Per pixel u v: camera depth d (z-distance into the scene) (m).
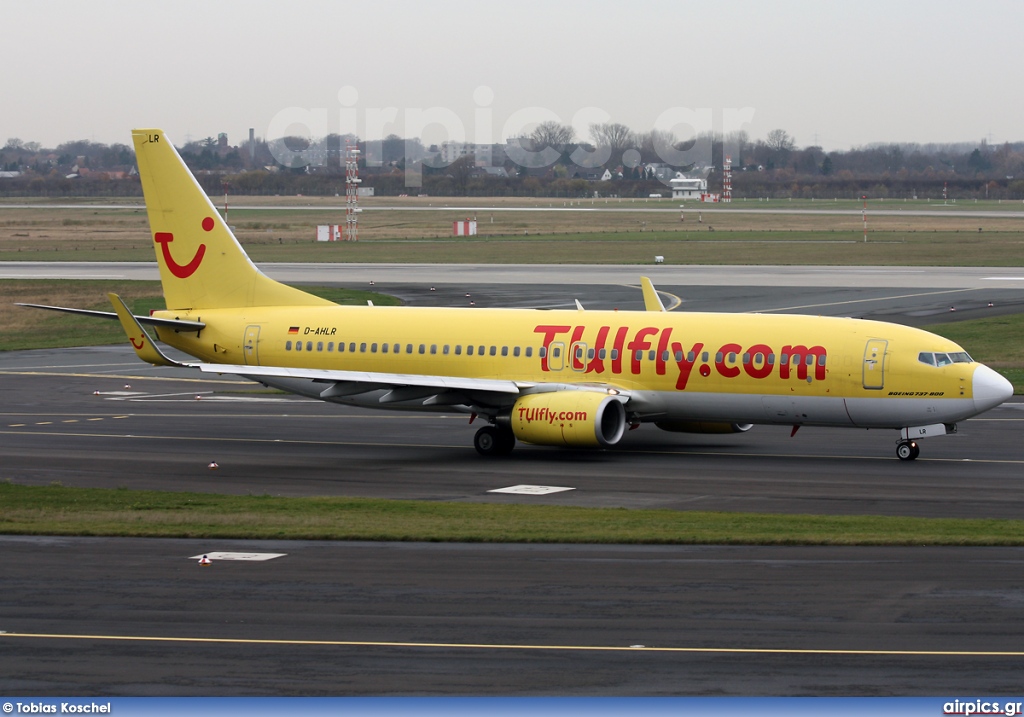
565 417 169.62
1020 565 105.81
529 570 104.81
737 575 102.69
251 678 77.94
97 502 140.62
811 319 174.50
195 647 84.06
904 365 165.25
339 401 193.00
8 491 147.88
